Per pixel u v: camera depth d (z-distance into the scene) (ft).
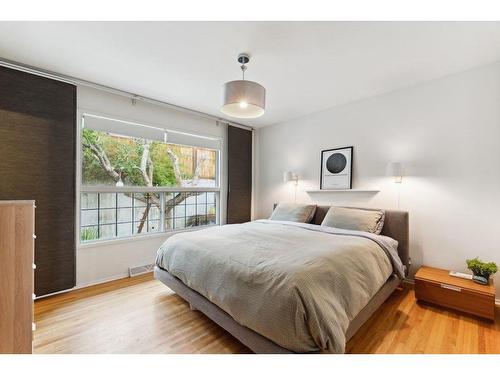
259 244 6.57
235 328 5.03
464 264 7.72
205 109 11.62
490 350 5.11
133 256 10.00
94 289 8.36
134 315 6.59
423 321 6.27
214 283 5.50
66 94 8.14
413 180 8.83
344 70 7.73
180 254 6.90
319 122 11.83
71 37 6.05
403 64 7.33
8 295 3.86
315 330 3.90
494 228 7.21
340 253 5.71
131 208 10.31
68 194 8.18
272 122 13.74
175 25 5.60
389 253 7.25
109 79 8.44
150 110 10.49
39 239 7.56
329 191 11.31
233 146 13.66
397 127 9.23
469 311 6.38
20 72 7.26
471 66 7.44
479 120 7.47
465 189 7.72
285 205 11.78
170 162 11.59
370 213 8.89
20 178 7.23
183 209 12.10
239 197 13.99
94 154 9.25
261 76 8.17
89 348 5.17
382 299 6.48
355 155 10.49
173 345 5.30
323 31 5.78
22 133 7.27
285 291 4.22
